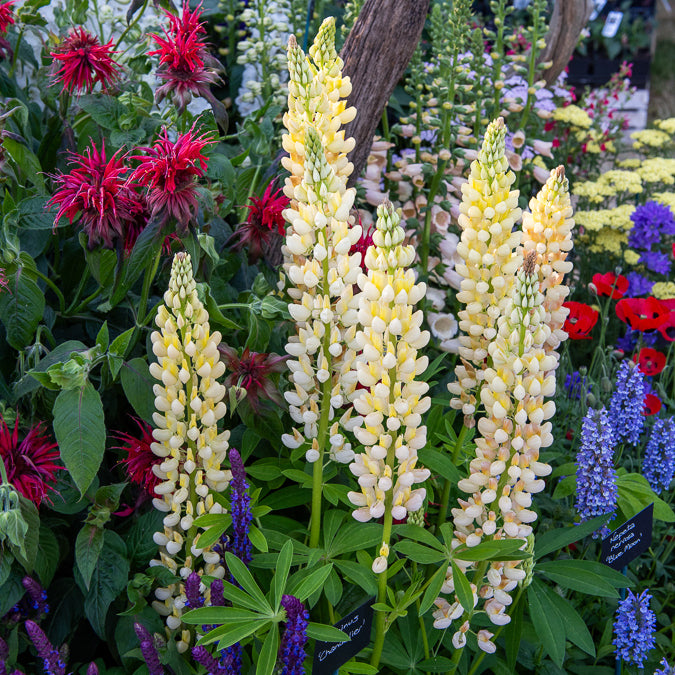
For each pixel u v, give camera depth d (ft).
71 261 3.27
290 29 4.75
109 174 2.60
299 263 2.69
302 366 2.50
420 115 4.25
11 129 3.16
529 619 3.03
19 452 2.47
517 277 2.28
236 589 2.35
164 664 2.54
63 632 2.76
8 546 2.47
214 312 2.74
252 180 3.61
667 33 12.91
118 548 2.63
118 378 2.98
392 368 2.30
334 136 2.60
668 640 3.22
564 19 5.12
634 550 2.96
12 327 2.80
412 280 2.25
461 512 2.49
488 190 2.57
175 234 2.65
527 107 4.59
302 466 2.83
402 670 2.78
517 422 2.34
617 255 5.08
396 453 2.31
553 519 3.30
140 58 3.46
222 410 2.46
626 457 3.86
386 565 2.43
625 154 7.72
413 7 3.27
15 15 3.47
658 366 4.03
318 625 2.32
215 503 2.53
